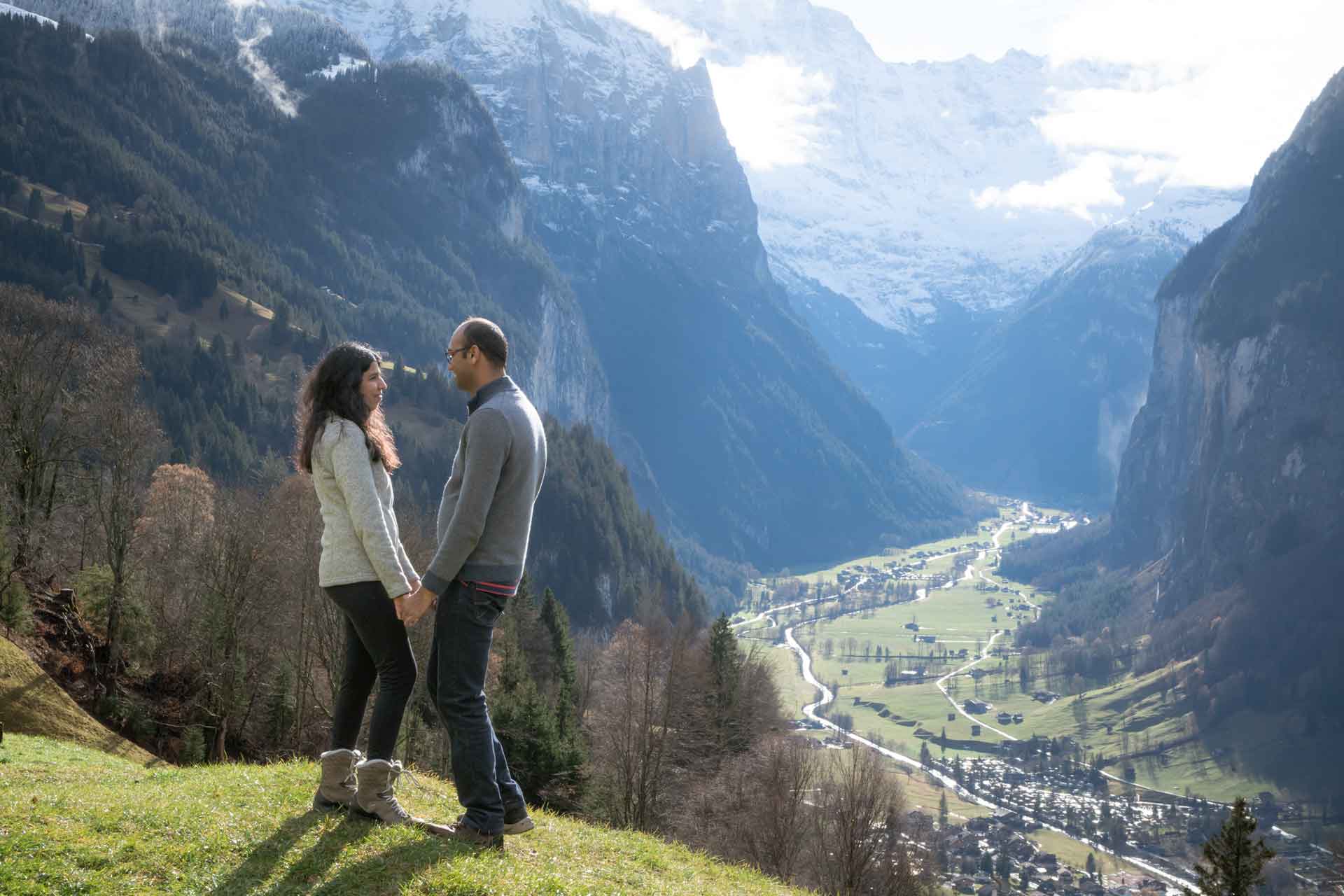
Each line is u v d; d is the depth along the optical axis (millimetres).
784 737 71875
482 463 8695
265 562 52062
